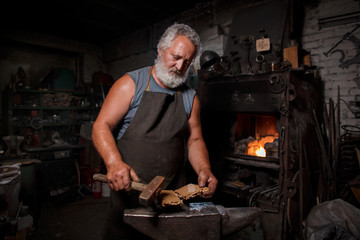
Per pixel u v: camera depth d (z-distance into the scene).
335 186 2.76
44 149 4.17
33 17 4.71
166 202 1.11
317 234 2.10
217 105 3.06
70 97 5.21
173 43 1.38
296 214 2.54
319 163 2.84
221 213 1.18
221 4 4.05
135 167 1.43
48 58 5.91
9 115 4.52
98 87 5.62
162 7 4.36
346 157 2.85
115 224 1.51
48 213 3.65
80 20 4.88
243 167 3.12
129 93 1.42
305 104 2.75
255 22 3.28
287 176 2.47
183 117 1.54
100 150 1.23
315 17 3.23
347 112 3.00
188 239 1.14
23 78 5.10
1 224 2.04
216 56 3.16
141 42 5.38
